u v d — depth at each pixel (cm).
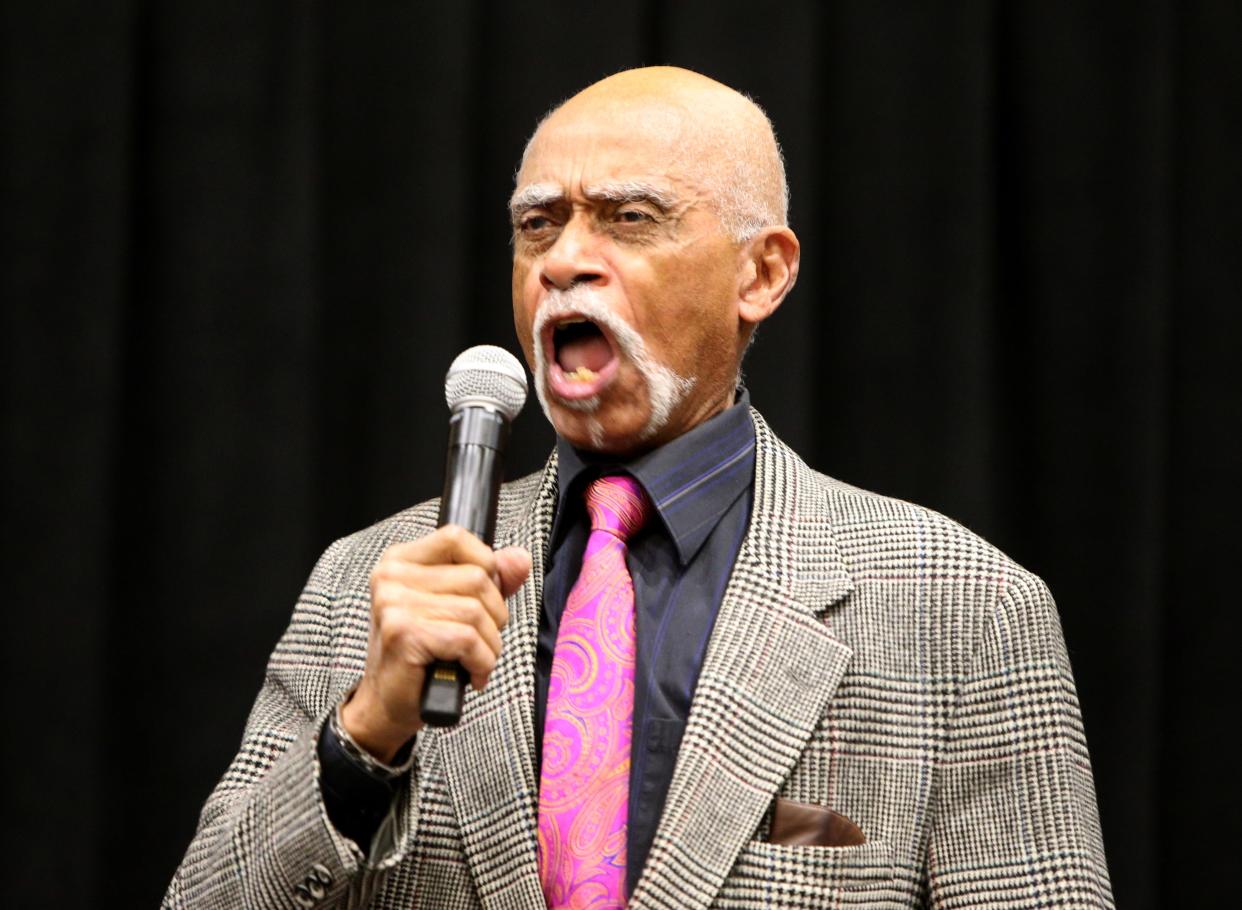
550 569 632
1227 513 1037
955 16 1034
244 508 953
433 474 972
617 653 586
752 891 548
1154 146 1028
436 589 495
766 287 664
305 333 964
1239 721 1020
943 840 577
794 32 1012
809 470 673
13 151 945
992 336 1026
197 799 933
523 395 557
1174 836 1014
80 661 918
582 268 610
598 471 638
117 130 951
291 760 536
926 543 615
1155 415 1012
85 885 907
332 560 664
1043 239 1038
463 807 573
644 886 538
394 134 991
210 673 942
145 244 966
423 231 982
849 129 1039
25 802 905
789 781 568
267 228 966
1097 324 1025
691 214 624
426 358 976
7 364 933
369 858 523
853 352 1026
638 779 566
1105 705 995
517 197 639
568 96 1002
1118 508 1009
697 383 637
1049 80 1045
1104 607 1004
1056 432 1025
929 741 583
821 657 584
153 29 973
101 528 930
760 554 612
